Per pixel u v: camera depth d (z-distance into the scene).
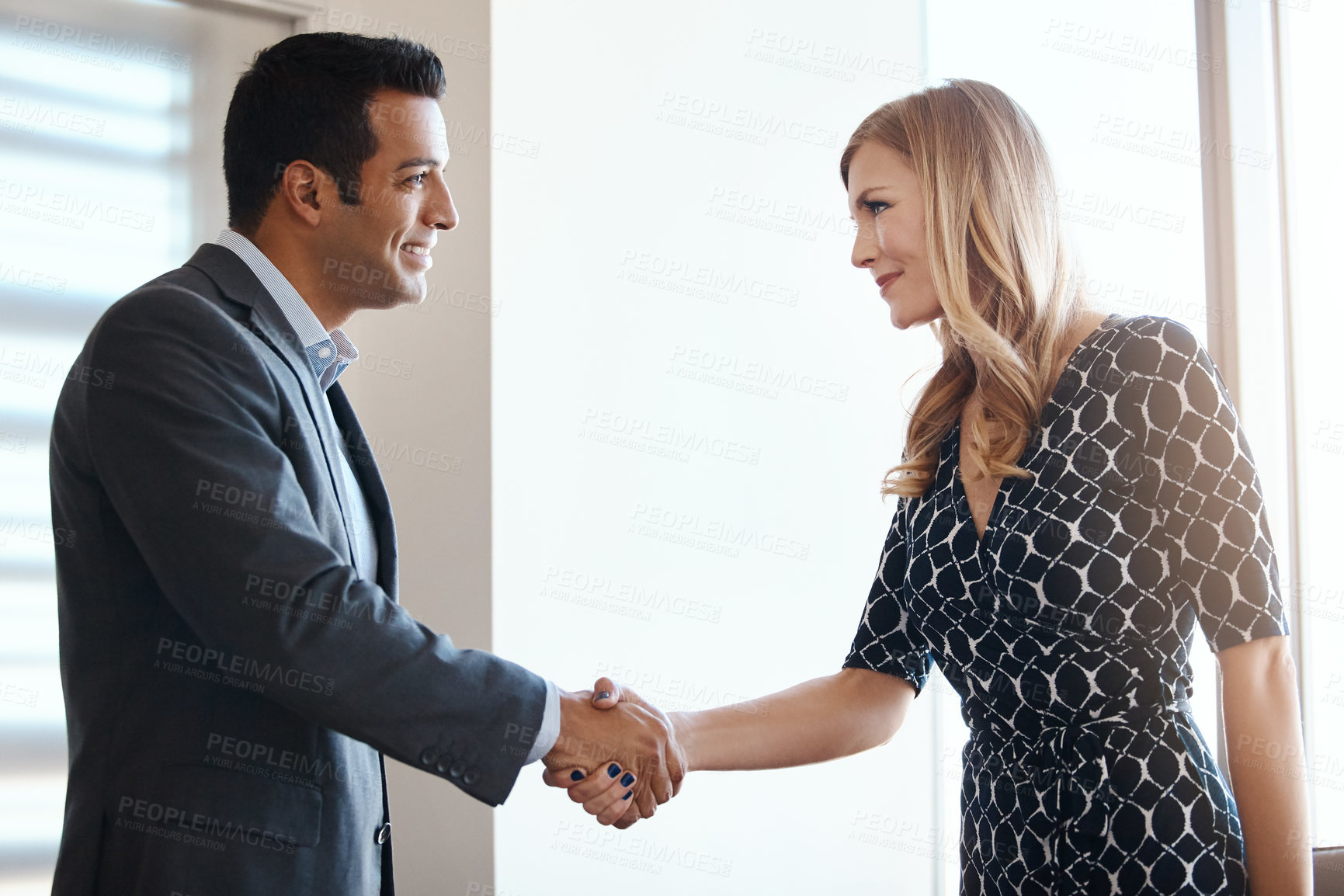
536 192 2.23
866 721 1.54
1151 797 1.14
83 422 1.15
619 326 2.36
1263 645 1.10
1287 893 1.09
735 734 1.54
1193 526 1.13
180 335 1.12
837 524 2.73
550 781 1.48
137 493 1.07
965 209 1.28
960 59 2.97
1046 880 1.19
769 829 2.57
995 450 1.25
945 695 2.93
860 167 1.38
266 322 1.23
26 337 2.08
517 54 2.21
